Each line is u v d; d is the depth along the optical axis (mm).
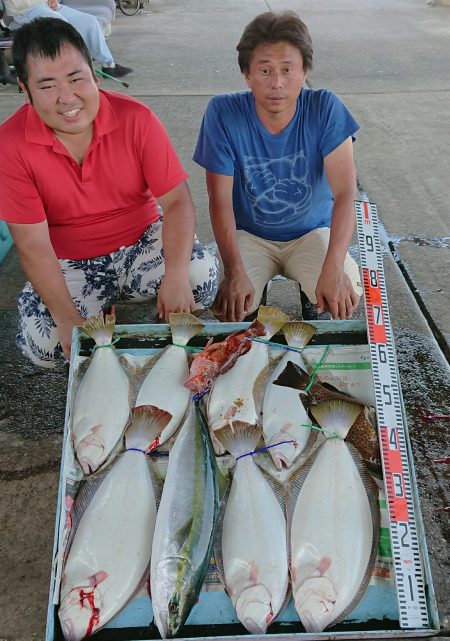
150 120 1979
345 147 2152
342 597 1294
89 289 2279
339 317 2152
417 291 2807
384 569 1374
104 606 1284
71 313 2004
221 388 1688
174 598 1291
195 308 2322
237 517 1424
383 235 3230
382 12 8305
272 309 1824
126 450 1563
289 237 2424
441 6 8484
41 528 1842
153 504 1471
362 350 1793
